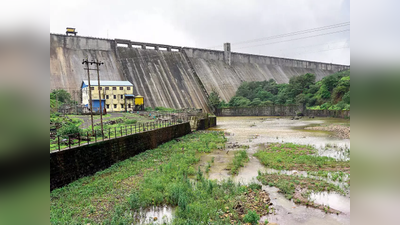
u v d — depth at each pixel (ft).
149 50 394.73
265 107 357.00
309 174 75.20
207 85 411.34
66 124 115.85
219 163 91.97
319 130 188.24
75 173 67.00
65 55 314.55
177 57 418.10
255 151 113.50
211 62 467.11
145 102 309.63
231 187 63.00
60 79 285.02
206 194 58.75
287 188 62.85
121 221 45.55
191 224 45.24
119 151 88.33
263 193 60.29
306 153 104.37
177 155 99.45
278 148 114.93
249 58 529.45
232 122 272.31
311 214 50.47
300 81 367.86
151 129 119.03
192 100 360.69
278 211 51.90
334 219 48.42
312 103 332.39
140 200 55.72
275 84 410.52
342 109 274.98
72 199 55.31
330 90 321.93
